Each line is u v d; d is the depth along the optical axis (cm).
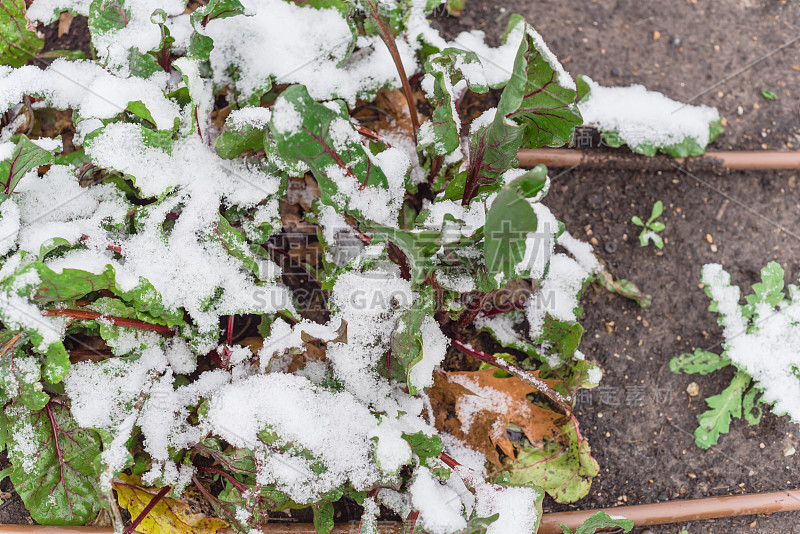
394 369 140
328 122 134
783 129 155
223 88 145
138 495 140
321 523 142
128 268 138
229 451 138
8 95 140
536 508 140
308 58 144
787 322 151
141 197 140
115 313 137
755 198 154
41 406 137
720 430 150
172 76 144
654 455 150
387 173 140
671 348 151
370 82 145
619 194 152
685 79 154
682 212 153
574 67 153
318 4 146
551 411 146
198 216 139
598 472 148
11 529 142
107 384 139
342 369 141
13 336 137
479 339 149
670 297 152
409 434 137
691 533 150
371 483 139
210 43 140
